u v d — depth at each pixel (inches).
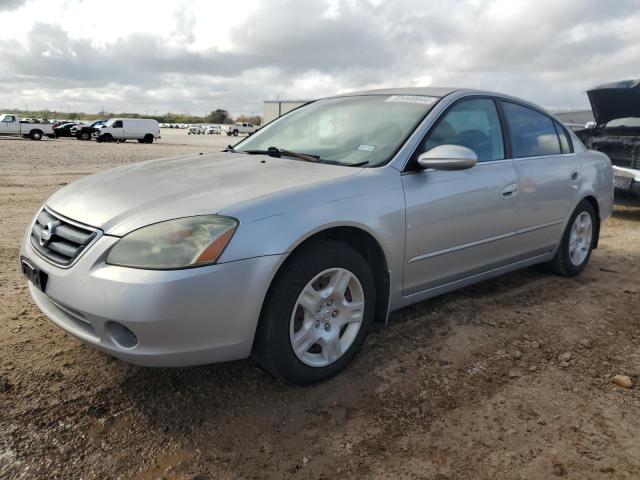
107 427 94.3
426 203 121.6
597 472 85.7
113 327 91.4
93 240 94.5
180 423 96.2
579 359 123.6
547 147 167.3
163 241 90.5
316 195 104.3
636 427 97.9
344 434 94.3
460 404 104.2
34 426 93.1
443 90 145.0
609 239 250.5
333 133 138.7
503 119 152.0
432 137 128.6
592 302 160.4
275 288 98.2
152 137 1460.4
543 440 93.6
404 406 103.1
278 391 107.2
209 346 92.8
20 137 1503.4
